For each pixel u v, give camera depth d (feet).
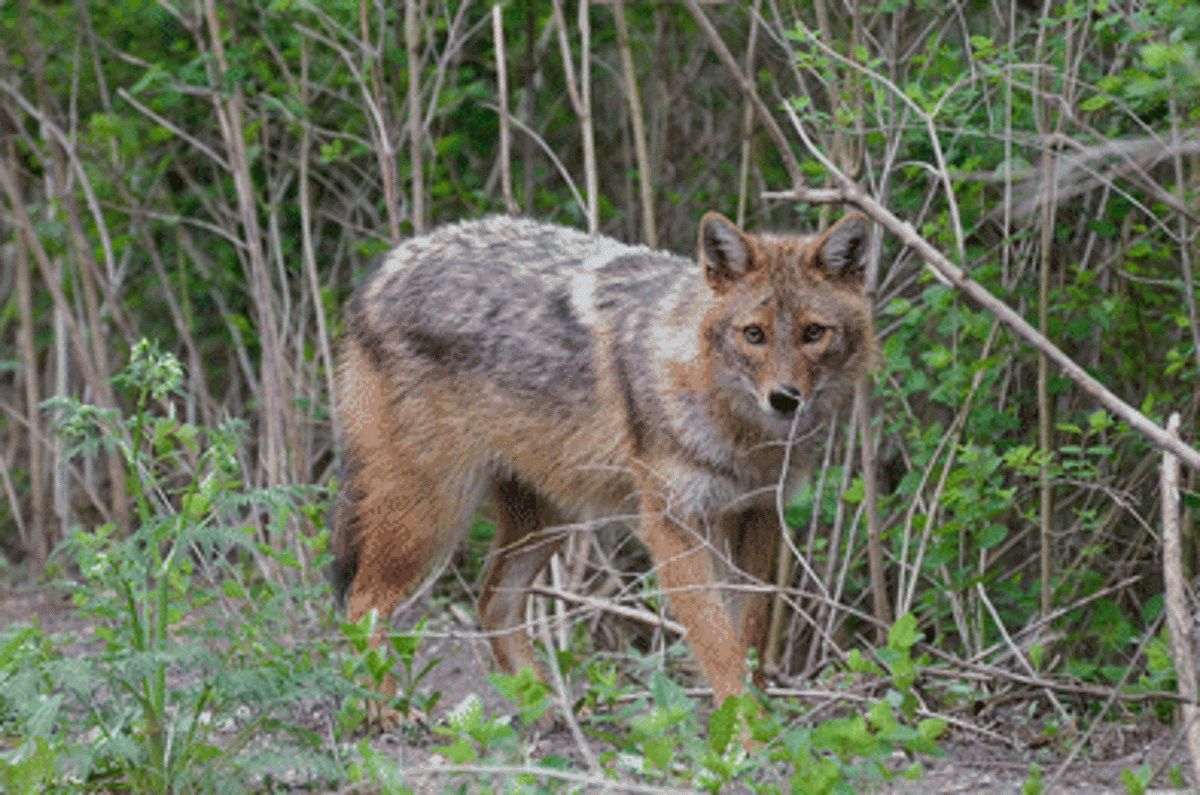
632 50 53.31
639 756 25.99
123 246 50.62
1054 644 35.40
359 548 36.37
